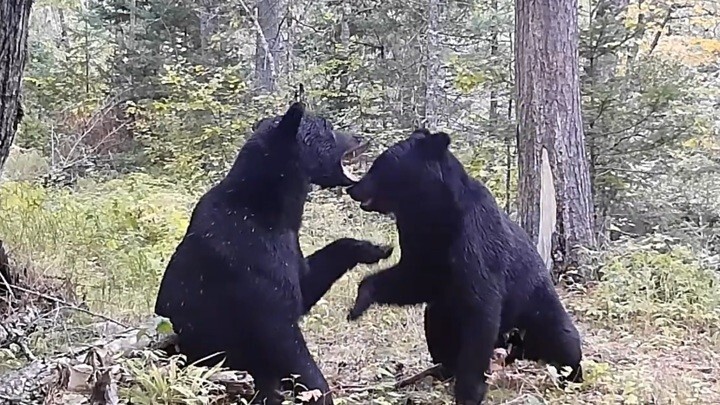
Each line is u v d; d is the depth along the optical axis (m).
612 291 7.42
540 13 8.46
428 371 5.03
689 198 11.53
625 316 6.97
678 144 10.69
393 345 5.94
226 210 4.49
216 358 4.46
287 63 18.00
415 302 4.88
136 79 16.98
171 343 4.53
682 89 10.45
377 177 4.62
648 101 10.29
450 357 4.91
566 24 8.50
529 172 8.64
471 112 15.43
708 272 7.78
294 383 4.29
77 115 16.20
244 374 4.51
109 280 6.90
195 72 16.62
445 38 15.87
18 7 4.31
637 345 6.26
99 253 7.80
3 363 4.13
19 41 4.38
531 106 8.56
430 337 4.96
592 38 10.44
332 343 6.04
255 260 4.36
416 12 15.41
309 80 16.16
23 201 8.91
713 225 11.54
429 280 4.74
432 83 14.50
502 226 4.76
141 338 4.30
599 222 10.83
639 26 10.63
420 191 4.51
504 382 4.92
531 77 8.56
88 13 18.12
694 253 8.89
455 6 15.68
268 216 4.49
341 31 16.67
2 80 4.34
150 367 4.00
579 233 8.60
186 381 3.81
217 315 4.40
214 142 14.54
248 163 4.56
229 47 17.88
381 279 4.87
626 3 12.38
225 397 4.39
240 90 15.20
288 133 4.59
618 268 7.86
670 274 7.60
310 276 4.92
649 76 10.43
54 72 16.94
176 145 14.68
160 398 3.61
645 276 7.61
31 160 13.52
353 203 13.05
